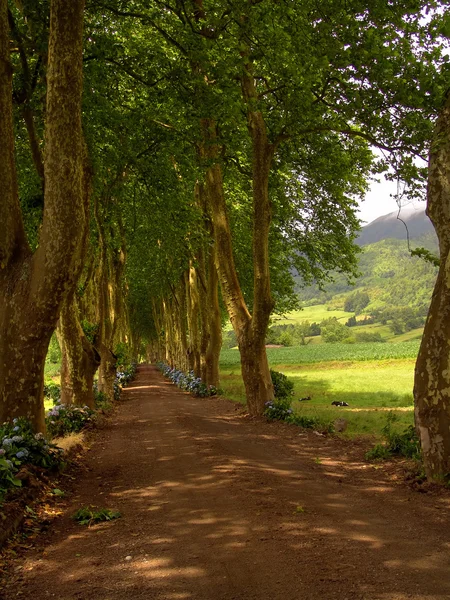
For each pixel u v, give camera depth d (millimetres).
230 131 16797
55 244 8633
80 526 5988
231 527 5609
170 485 7809
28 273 8984
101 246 18594
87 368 16484
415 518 5812
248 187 22141
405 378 39625
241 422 16016
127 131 15570
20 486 6633
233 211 25953
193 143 16203
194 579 4289
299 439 12141
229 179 22219
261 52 12336
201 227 22391
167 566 4598
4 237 9062
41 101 12109
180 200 18234
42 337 9062
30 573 4574
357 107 12539
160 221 19391
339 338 137500
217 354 28797
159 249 26156
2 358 9023
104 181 17109
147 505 6766
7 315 9016
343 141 17375
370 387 32438
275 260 26156
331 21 11469
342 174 18078
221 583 4180
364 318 190875
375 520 5766
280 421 15156
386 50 10508
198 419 17109
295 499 6695
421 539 5098
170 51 16625
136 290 48750
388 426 10906
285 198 21875
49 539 5539
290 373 52781
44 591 4172
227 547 5000
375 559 4570
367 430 13281
